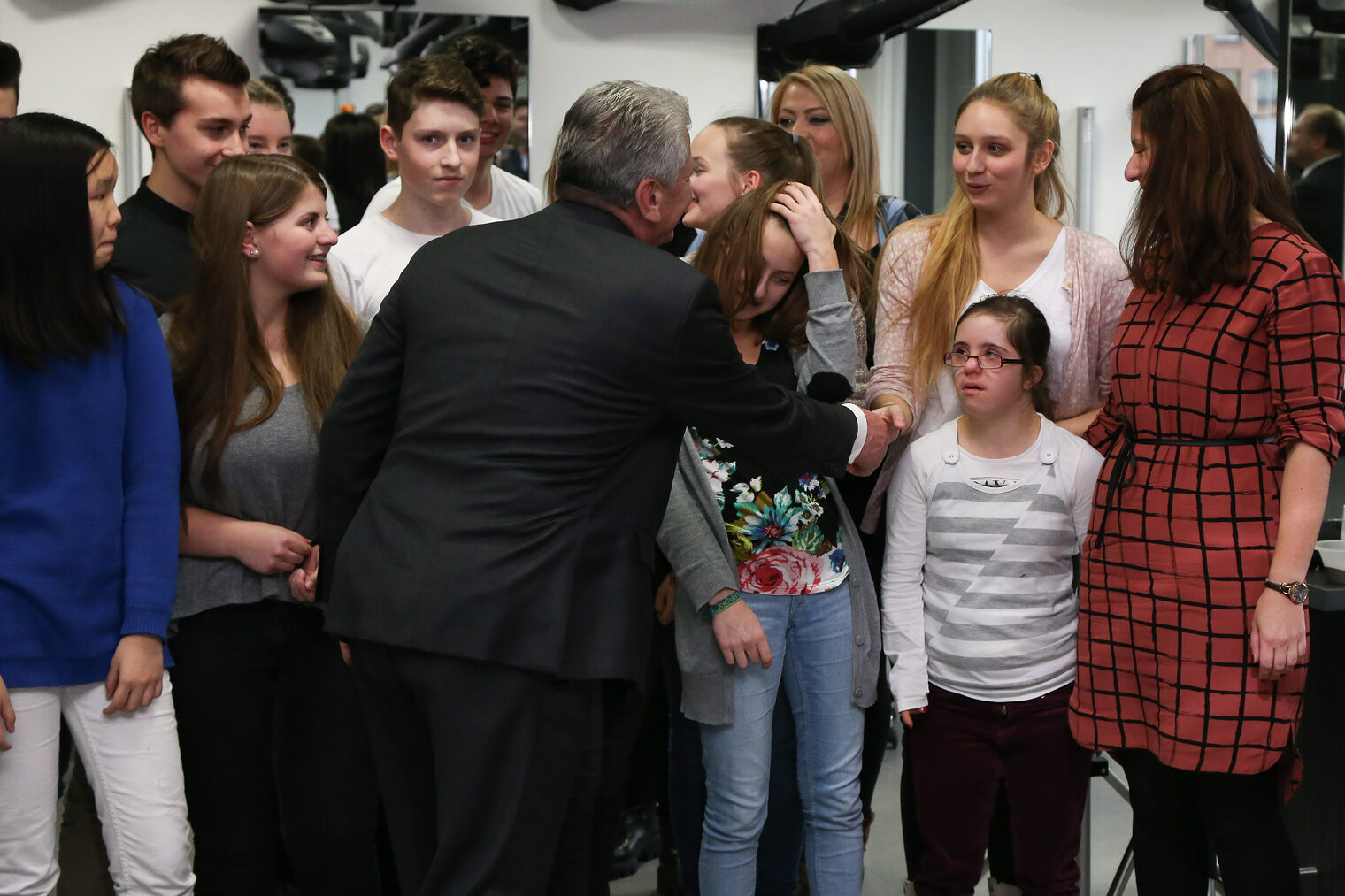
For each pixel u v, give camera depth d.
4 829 1.80
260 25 4.01
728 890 2.12
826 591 2.16
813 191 2.42
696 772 2.26
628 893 2.76
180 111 2.44
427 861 1.70
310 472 2.08
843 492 2.41
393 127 2.62
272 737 2.10
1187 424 1.92
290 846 2.14
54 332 1.78
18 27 3.91
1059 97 4.51
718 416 1.68
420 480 1.62
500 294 1.63
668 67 4.28
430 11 4.11
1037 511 2.12
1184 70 1.92
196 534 2.02
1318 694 2.40
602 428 1.60
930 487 2.18
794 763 2.29
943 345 2.25
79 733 1.85
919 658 2.18
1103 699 2.03
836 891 2.17
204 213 2.05
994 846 2.39
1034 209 2.30
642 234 1.77
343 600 1.64
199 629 2.02
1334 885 2.40
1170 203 1.89
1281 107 2.97
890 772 3.42
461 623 1.54
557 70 4.20
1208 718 1.88
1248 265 1.86
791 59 4.30
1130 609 1.98
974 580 2.13
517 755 1.57
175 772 1.91
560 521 1.58
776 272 2.12
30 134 1.76
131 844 1.87
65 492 1.80
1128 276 2.07
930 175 4.38
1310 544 1.82
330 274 2.53
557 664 1.56
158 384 1.91
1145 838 2.06
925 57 4.35
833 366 2.09
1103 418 2.17
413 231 2.66
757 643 2.04
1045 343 2.11
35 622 1.79
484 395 1.59
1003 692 2.12
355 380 1.74
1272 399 1.86
